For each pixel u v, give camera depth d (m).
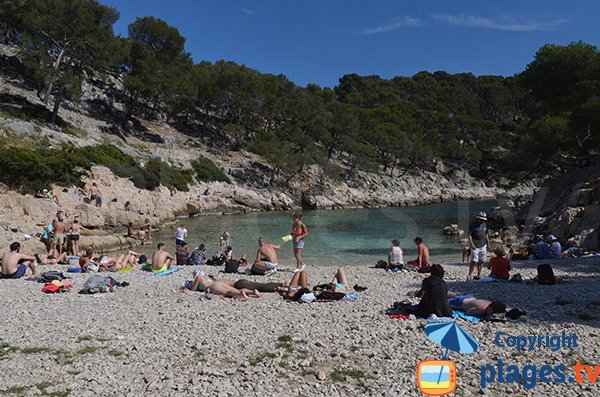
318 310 9.95
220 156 63.41
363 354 7.21
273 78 82.25
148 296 11.64
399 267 16.47
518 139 50.19
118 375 6.36
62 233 19.86
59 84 48.78
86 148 40.97
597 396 5.69
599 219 23.80
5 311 9.96
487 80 123.38
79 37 51.97
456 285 12.95
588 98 39.34
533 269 16.28
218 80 71.38
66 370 6.52
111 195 35.66
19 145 34.94
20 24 55.75
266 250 15.84
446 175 87.62
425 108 105.75
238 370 6.53
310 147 66.88
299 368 6.64
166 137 62.94
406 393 5.78
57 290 12.16
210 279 12.49
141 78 60.50
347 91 114.00
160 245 16.55
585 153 42.84
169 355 7.16
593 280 13.70
